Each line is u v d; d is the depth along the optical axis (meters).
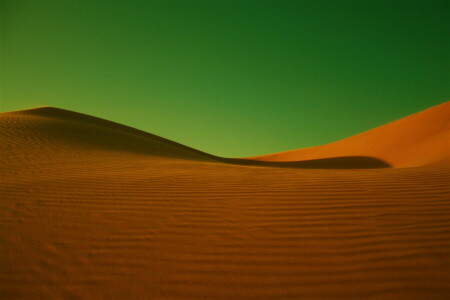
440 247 3.24
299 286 2.76
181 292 2.73
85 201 5.09
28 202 5.05
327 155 44.41
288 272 2.97
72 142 15.42
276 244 3.48
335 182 5.89
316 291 2.69
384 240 3.45
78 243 3.63
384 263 3.02
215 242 3.58
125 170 8.23
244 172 7.85
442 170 6.99
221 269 3.05
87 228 4.03
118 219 4.31
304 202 4.73
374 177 6.30
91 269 3.10
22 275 3.02
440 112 31.33
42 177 6.96
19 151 11.48
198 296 2.68
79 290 2.79
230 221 4.14
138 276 2.98
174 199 5.12
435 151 19.83
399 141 31.95
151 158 13.23
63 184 6.21
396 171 7.30
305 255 3.24
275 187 5.68
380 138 37.09
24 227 4.07
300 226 3.90
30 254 3.39
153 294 2.71
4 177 6.95
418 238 3.45
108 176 7.11
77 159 10.53
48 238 3.76
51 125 18.95
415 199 4.63
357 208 4.38
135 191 5.64
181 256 3.30
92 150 13.86
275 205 4.68
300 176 6.81
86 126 22.12
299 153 58.44
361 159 32.72
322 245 3.41
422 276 2.79
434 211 4.15
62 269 3.11
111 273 3.03
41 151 11.90
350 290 2.67
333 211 4.32
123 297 2.69
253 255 3.28
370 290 2.66
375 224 3.84
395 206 4.39
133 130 32.81
